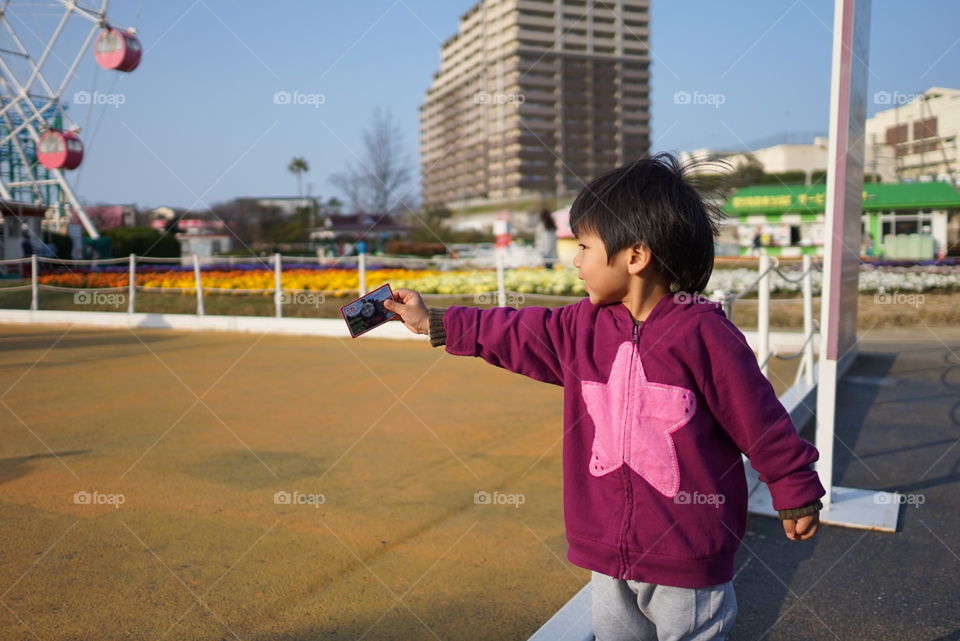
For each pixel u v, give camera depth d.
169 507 2.96
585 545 1.42
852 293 4.18
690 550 1.34
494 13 75.94
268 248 29.88
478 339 1.54
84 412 4.74
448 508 2.99
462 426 4.43
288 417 4.64
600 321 1.48
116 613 2.06
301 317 10.76
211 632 1.96
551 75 74.81
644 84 79.06
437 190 83.38
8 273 15.00
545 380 1.56
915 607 2.24
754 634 2.08
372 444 3.98
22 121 19.38
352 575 2.35
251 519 2.84
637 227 1.37
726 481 1.39
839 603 2.28
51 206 20.62
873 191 20.72
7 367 6.64
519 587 2.28
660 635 1.41
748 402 1.35
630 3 78.19
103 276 14.28
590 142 76.69
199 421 4.51
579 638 1.91
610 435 1.40
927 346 8.41
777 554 2.67
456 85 80.88
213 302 11.80
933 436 4.40
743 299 11.59
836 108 2.99
